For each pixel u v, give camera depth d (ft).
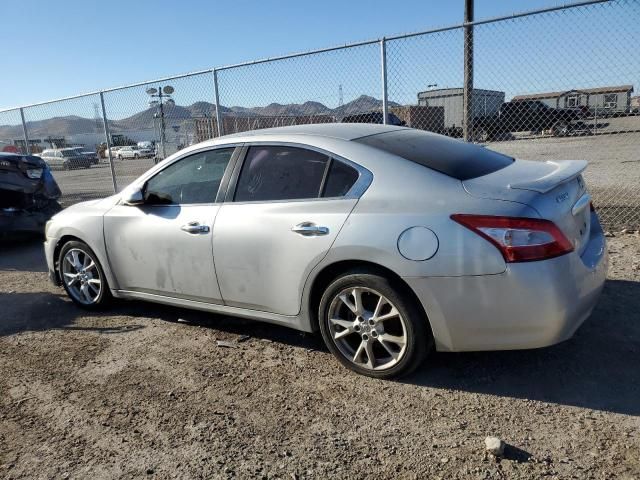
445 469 8.32
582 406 9.73
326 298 11.23
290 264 11.47
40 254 25.50
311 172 11.66
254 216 12.03
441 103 23.82
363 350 11.13
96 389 11.57
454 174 10.59
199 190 13.34
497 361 11.56
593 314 13.39
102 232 14.99
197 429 9.82
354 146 11.44
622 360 11.19
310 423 9.79
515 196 9.70
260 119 26.73
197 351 13.14
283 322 12.16
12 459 9.29
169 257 13.58
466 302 9.69
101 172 49.52
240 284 12.44
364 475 8.32
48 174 27.12
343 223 10.69
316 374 11.60
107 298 15.94
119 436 9.76
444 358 11.84
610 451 8.45
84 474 8.77
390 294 10.35
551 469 8.15
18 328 15.51
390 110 23.67
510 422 9.42
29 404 11.12
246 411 10.32
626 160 41.52
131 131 34.14
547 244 9.32
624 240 19.85
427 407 10.06
